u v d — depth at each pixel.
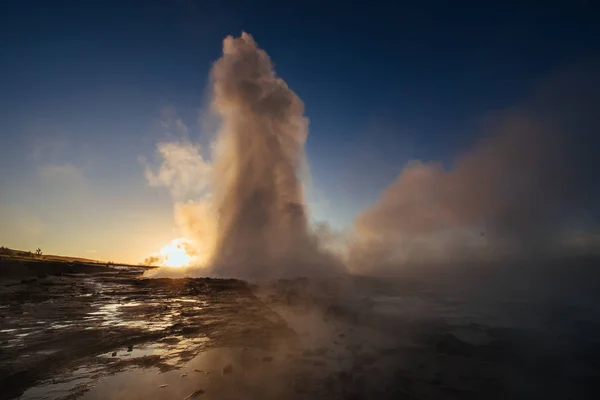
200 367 7.09
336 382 6.63
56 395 5.53
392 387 6.50
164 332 9.88
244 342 9.19
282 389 6.16
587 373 7.47
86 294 17.55
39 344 8.02
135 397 5.53
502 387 6.68
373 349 9.17
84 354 7.64
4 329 9.38
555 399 6.21
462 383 6.84
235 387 6.11
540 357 8.58
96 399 5.41
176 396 5.62
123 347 8.35
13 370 6.27
